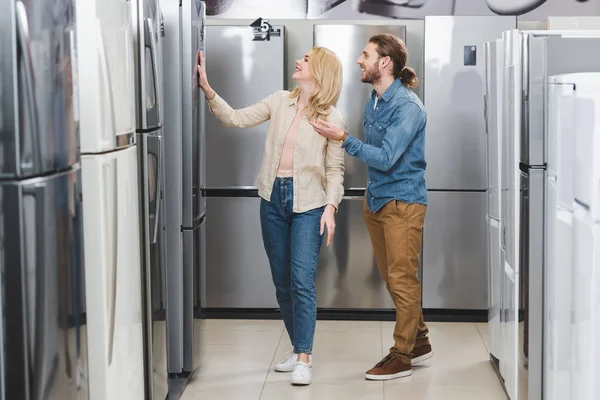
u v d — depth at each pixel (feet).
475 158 16.53
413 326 13.07
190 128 12.56
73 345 6.81
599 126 8.52
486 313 16.76
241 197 16.84
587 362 8.89
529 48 10.12
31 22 5.97
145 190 10.27
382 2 19.45
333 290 16.90
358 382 12.98
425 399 12.16
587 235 8.80
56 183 6.41
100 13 7.43
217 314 17.15
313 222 12.75
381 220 12.95
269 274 16.99
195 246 13.00
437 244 16.67
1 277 5.94
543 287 10.30
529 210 10.25
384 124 12.68
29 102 5.95
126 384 8.23
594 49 10.01
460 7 19.38
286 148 12.78
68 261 6.68
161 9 11.85
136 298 8.74
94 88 7.34
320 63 12.62
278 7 19.61
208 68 16.55
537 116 10.13
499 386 12.75
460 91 16.42
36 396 6.12
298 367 12.84
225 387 12.72
